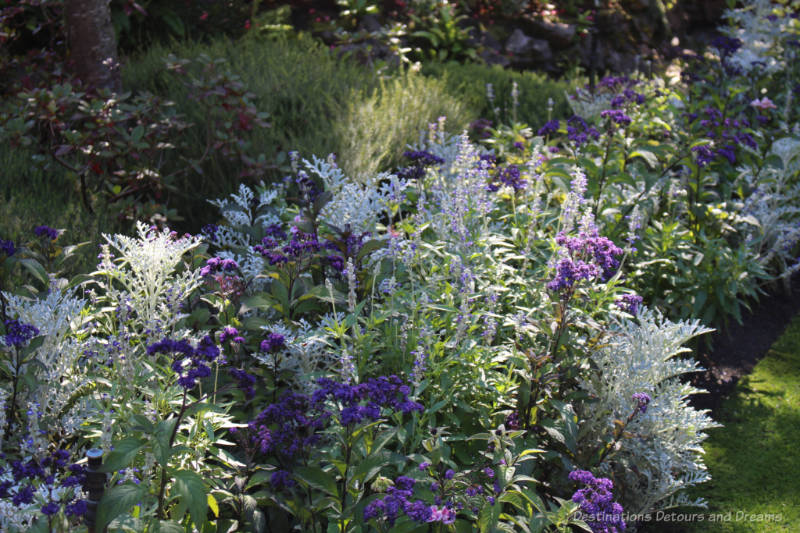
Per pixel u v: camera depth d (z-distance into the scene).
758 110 7.80
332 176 5.12
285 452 2.97
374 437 3.18
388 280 3.97
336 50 10.42
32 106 5.71
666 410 3.92
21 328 2.99
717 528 4.02
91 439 3.04
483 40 12.64
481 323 4.24
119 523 2.57
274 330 3.62
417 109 7.79
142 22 10.03
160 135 5.98
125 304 3.35
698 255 5.73
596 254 3.99
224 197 6.12
